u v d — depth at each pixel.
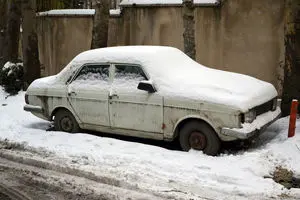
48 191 6.24
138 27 13.63
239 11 11.87
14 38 15.30
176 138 8.16
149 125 7.85
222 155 7.38
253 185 6.03
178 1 12.77
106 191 6.14
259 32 11.65
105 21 12.48
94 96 8.41
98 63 8.52
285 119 9.23
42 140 8.49
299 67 9.21
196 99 7.34
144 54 8.16
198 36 12.55
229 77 8.23
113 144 7.98
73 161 7.32
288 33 9.30
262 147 7.72
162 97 7.63
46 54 16.03
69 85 8.83
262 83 8.41
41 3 16.73
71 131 9.01
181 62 8.54
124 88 8.07
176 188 6.06
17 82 13.70
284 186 6.17
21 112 11.30
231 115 7.07
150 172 6.62
